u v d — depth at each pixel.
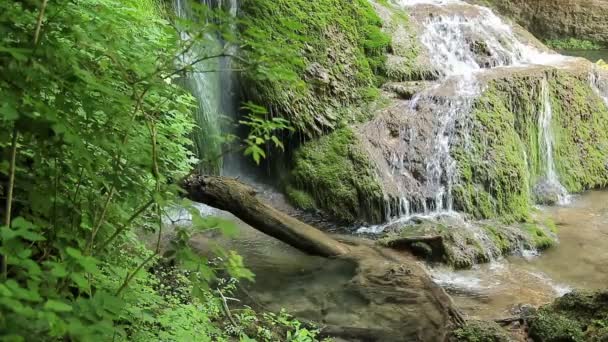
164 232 6.11
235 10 9.34
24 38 2.07
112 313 2.08
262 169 9.73
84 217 2.48
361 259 6.31
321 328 4.96
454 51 11.27
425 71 10.56
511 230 8.36
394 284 5.68
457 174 9.03
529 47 12.52
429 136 9.34
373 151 9.15
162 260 4.62
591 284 7.21
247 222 6.27
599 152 11.25
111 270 2.67
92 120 2.57
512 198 9.20
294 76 2.41
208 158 2.60
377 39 10.49
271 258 6.54
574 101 11.21
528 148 10.27
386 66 10.45
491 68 11.08
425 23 11.68
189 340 3.16
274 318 5.11
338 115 9.62
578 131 11.16
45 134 2.00
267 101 9.15
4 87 1.94
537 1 16.83
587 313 5.77
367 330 4.96
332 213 8.74
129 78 2.36
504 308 6.48
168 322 3.19
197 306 4.29
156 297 3.07
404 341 4.88
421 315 5.21
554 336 5.46
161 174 3.08
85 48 2.43
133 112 2.47
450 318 5.47
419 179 9.05
